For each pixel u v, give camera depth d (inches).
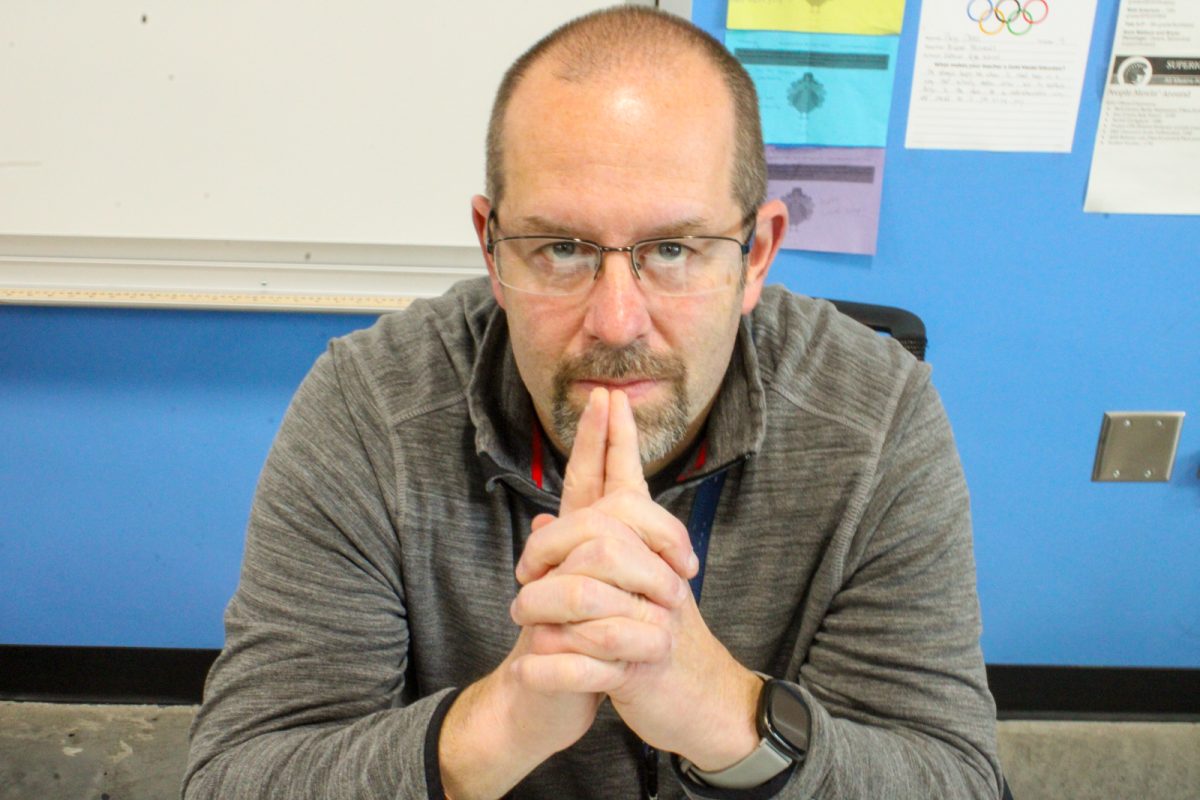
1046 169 56.2
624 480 25.5
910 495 30.3
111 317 62.1
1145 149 55.5
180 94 55.9
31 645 71.7
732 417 30.3
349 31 54.9
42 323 62.2
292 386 64.5
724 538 31.3
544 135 24.9
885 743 26.9
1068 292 59.2
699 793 25.8
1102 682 70.8
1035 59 53.8
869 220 57.6
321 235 59.4
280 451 31.3
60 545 68.7
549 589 22.6
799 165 56.7
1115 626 69.0
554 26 54.9
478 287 35.9
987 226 57.7
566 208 25.0
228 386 64.3
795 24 53.5
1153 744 69.8
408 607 31.7
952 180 56.7
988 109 54.9
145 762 66.9
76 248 59.4
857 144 55.9
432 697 26.4
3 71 55.2
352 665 29.4
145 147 57.1
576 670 22.1
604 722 32.1
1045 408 62.4
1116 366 61.1
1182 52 53.4
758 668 32.7
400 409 31.1
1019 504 65.3
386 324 35.1
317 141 57.2
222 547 69.2
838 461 30.3
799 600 31.8
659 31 26.1
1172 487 64.2
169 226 59.0
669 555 24.1
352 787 24.7
